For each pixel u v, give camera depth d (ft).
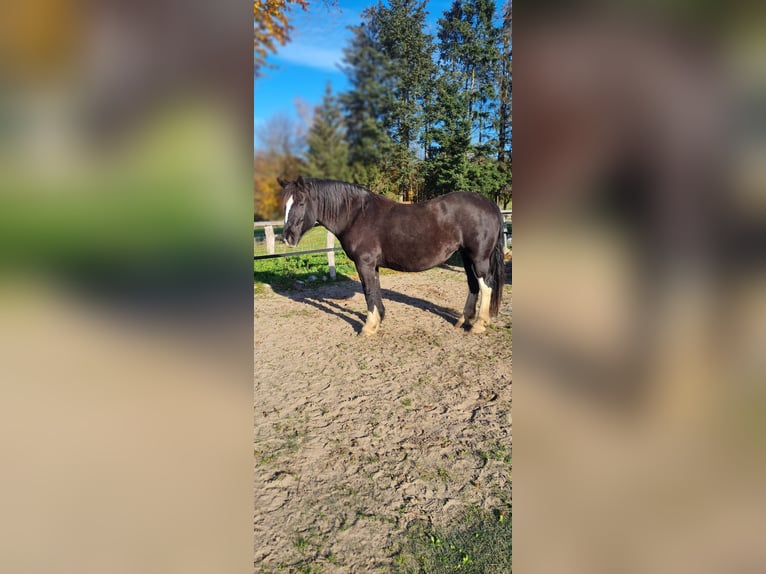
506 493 7.02
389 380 11.62
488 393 10.72
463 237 14.12
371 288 14.88
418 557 5.76
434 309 18.30
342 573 5.51
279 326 16.31
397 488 7.22
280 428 9.20
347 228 14.23
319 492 7.13
